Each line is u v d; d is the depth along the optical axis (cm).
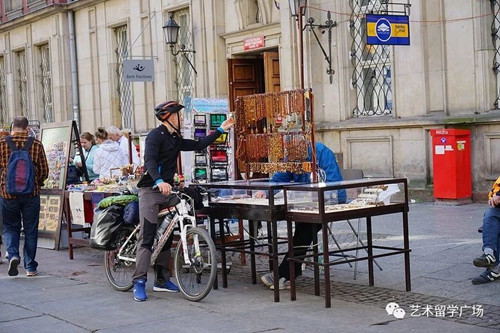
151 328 645
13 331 655
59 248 1130
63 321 683
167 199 766
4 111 2803
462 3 1336
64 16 2367
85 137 1308
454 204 1308
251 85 1808
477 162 1327
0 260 1048
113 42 2214
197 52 1852
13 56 2681
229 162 923
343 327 617
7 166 923
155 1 2002
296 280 816
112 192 952
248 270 898
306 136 738
